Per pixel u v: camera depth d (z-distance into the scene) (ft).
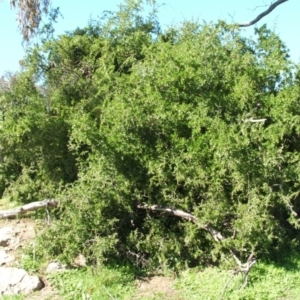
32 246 23.95
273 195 22.63
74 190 23.44
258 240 21.67
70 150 25.53
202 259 23.61
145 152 23.86
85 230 22.52
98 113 26.37
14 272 21.68
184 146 23.27
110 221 22.79
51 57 28.94
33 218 28.55
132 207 24.20
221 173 22.34
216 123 22.74
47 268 22.71
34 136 26.61
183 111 23.31
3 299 20.24
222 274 22.09
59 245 22.95
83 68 28.81
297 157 23.67
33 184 29.01
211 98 23.86
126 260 23.47
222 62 25.16
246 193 23.13
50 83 28.53
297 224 23.00
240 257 22.89
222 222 23.17
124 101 23.63
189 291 21.16
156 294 20.99
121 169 23.62
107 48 28.30
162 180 23.34
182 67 23.73
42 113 26.37
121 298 20.62
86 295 20.58
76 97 27.99
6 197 32.58
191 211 24.07
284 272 22.21
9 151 29.45
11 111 26.40
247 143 21.72
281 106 24.25
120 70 28.07
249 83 24.27
